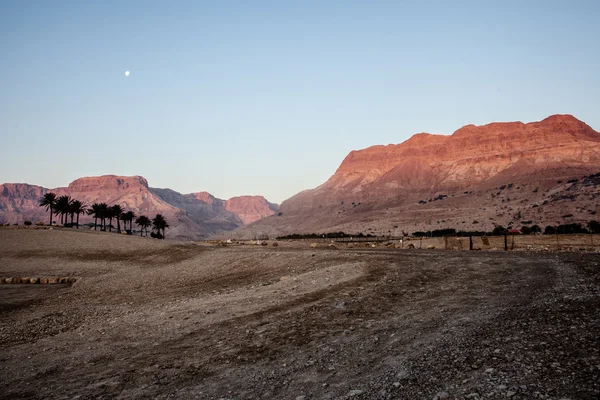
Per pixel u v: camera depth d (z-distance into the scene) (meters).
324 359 9.80
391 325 12.08
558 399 6.32
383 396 7.41
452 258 26.44
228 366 9.96
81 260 52.81
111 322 16.56
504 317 11.60
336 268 23.89
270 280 23.81
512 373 7.55
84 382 9.84
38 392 9.48
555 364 7.66
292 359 10.02
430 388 7.47
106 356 11.86
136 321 16.19
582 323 10.06
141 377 9.78
